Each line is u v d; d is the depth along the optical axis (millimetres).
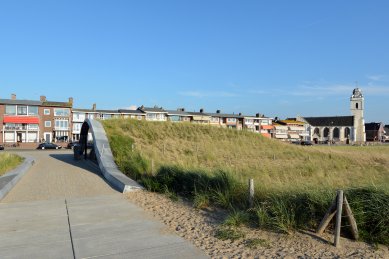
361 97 136625
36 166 20016
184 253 5664
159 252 5699
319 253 5695
